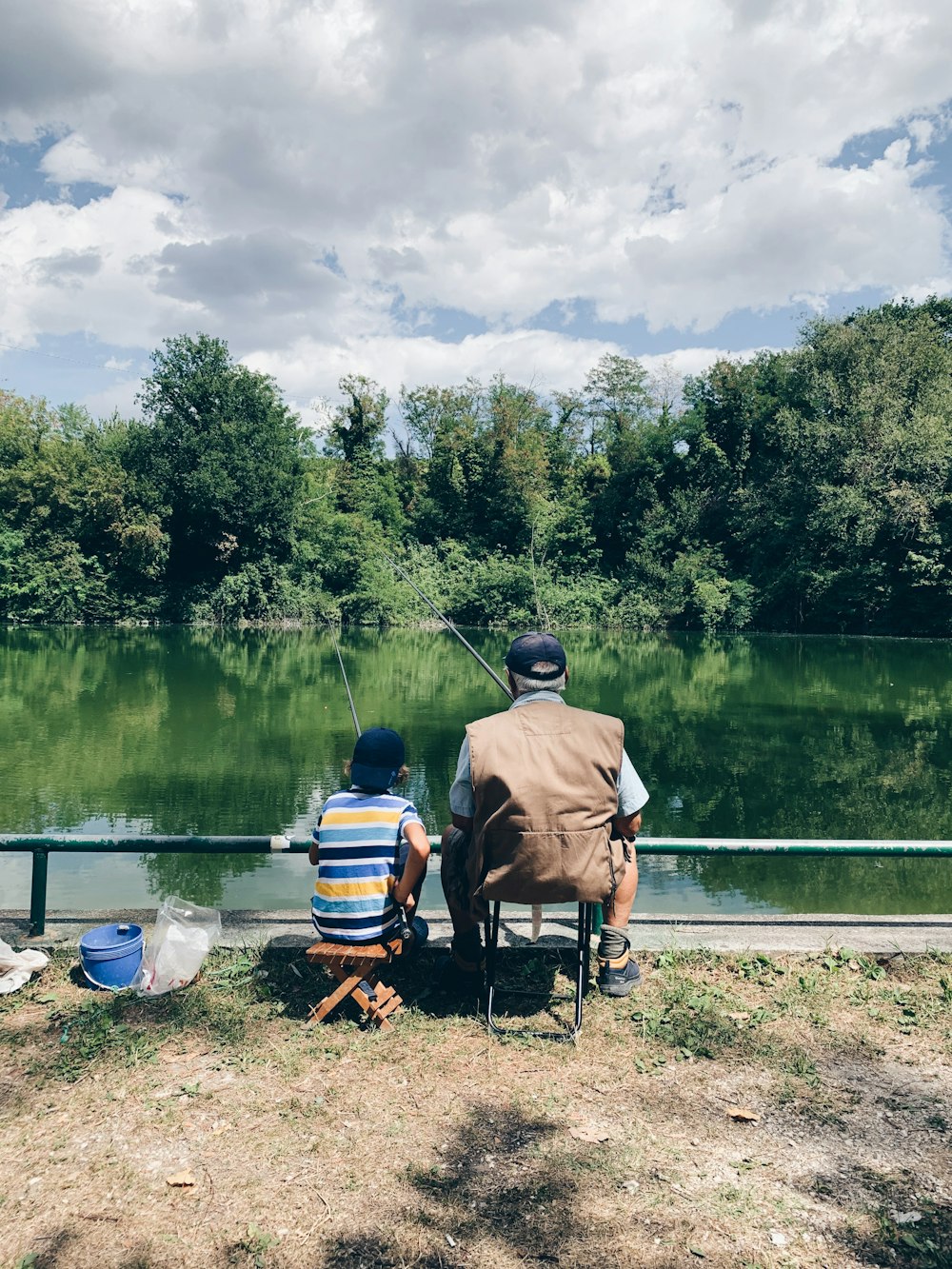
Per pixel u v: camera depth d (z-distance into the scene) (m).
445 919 3.93
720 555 40.47
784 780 10.37
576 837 2.74
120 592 36.94
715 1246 1.98
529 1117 2.47
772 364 42.41
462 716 14.57
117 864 6.83
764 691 18.73
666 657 26.80
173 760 10.91
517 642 3.06
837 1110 2.52
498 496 46.12
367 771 2.99
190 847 3.61
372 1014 2.96
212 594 37.47
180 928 3.32
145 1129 2.40
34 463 36.22
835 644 31.95
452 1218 2.06
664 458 44.06
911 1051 2.86
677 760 11.56
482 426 48.25
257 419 38.16
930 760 11.62
